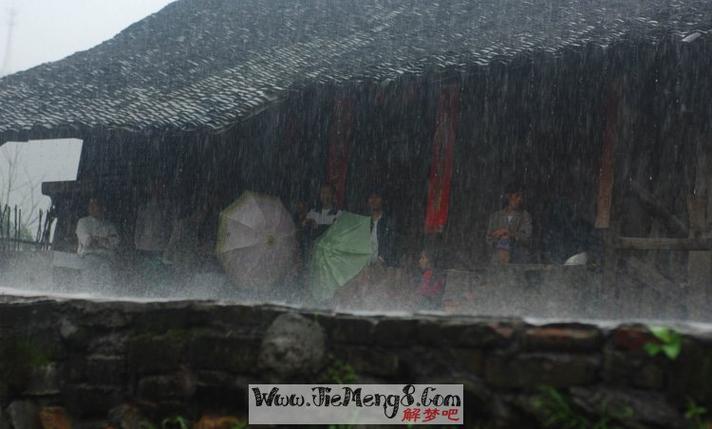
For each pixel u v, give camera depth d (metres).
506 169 8.99
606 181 7.88
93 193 11.86
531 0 9.81
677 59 7.53
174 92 10.93
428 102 9.59
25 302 3.49
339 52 10.41
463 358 2.67
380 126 9.91
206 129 9.20
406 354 2.75
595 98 8.46
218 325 3.02
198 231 10.79
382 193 9.81
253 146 10.74
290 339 2.80
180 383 3.03
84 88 11.92
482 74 8.09
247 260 8.77
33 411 3.38
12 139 10.99
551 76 8.48
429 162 9.59
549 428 2.50
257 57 11.63
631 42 7.15
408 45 9.39
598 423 2.45
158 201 11.24
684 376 2.41
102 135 10.34
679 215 7.58
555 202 8.66
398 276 8.54
